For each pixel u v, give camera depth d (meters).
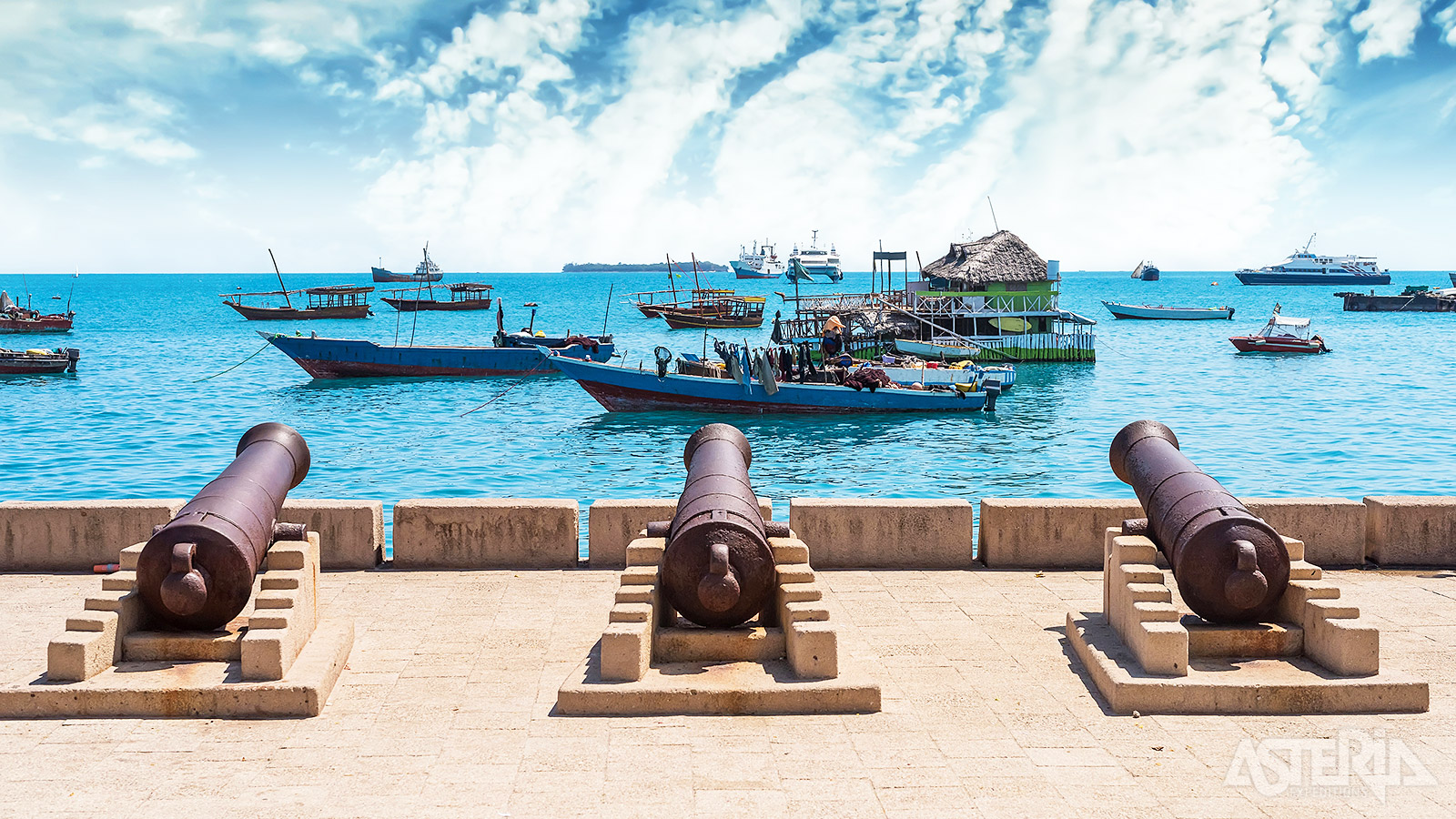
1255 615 8.05
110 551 10.97
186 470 29.73
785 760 6.64
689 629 8.24
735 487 8.61
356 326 99.44
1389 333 88.00
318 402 45.50
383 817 5.93
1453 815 5.98
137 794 6.21
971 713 7.37
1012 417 41.03
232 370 58.38
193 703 7.32
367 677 8.03
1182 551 8.00
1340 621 7.74
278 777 6.43
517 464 31.55
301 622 8.07
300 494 26.86
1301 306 141.75
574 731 7.09
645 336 86.50
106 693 7.30
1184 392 49.22
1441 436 35.50
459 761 6.64
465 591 10.25
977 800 6.13
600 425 39.38
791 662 7.84
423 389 50.25
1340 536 11.16
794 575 8.31
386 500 26.11
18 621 9.30
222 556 7.78
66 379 53.75
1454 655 8.47
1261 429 37.66
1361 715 7.36
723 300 93.69
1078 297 192.62
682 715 7.34
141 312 129.88
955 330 61.03
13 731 7.10
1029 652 8.55
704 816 5.93
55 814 5.95
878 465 31.09
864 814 5.97
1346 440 34.97
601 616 9.48
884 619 9.40
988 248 64.06
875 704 7.39
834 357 44.03
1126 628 8.16
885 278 65.44
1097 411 42.69
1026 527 11.03
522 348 55.28
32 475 28.88
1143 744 6.88
